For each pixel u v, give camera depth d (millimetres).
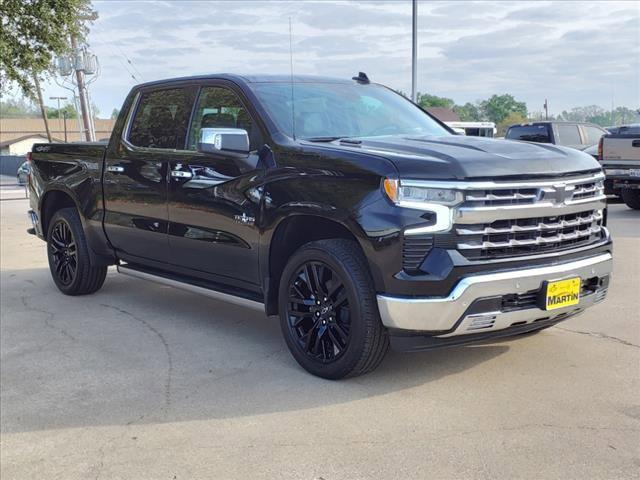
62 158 6930
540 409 3850
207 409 4059
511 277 3920
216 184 5047
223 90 5277
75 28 15203
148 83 6043
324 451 3453
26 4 14375
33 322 6160
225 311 6363
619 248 8977
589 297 4383
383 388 4250
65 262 7113
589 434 3518
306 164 4398
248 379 4523
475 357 4758
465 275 3834
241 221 4848
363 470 3242
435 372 4488
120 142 6168
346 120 5176
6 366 5000
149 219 5793
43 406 4230
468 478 3127
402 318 3922
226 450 3521
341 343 4305
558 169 4160
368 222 3973
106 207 6332
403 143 4488
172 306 6602
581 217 4395
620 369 4453
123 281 7863
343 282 4176
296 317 4586
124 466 3420
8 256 10125
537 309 4074
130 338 5570
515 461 3262
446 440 3508
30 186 7520
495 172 3908
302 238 4734
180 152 5496
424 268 3846
